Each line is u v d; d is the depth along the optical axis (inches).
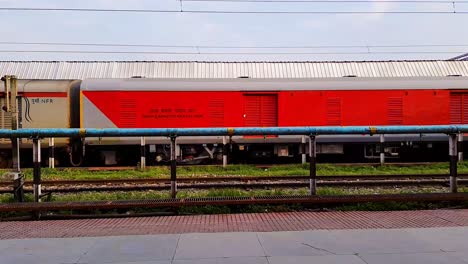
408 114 717.3
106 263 192.1
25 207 292.7
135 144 690.8
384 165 655.8
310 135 322.0
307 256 197.5
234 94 712.4
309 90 713.6
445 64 920.3
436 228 246.1
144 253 205.0
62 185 493.7
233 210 310.3
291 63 941.8
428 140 721.0
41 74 927.0
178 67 912.9
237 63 932.0
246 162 733.3
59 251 209.9
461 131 321.1
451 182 326.6
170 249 210.7
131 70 920.3
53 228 262.4
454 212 294.8
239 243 219.3
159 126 703.1
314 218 280.8
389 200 311.1
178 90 705.0
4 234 247.1
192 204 307.3
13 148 324.8
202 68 912.9
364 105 716.7
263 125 717.3
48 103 697.6
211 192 384.2
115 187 455.5
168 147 709.3
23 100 692.1
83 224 274.7
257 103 717.9
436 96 717.9
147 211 306.3
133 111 699.4
